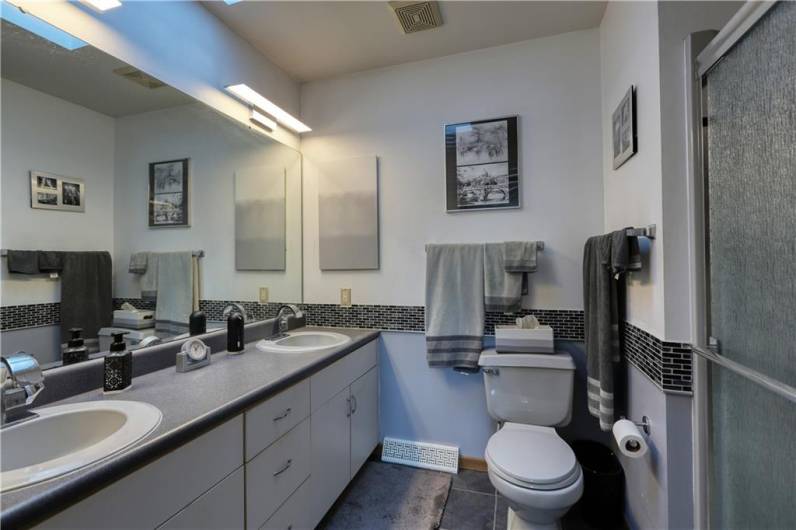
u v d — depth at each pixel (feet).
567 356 5.92
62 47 3.98
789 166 2.60
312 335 7.09
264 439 4.04
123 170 4.77
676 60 3.91
